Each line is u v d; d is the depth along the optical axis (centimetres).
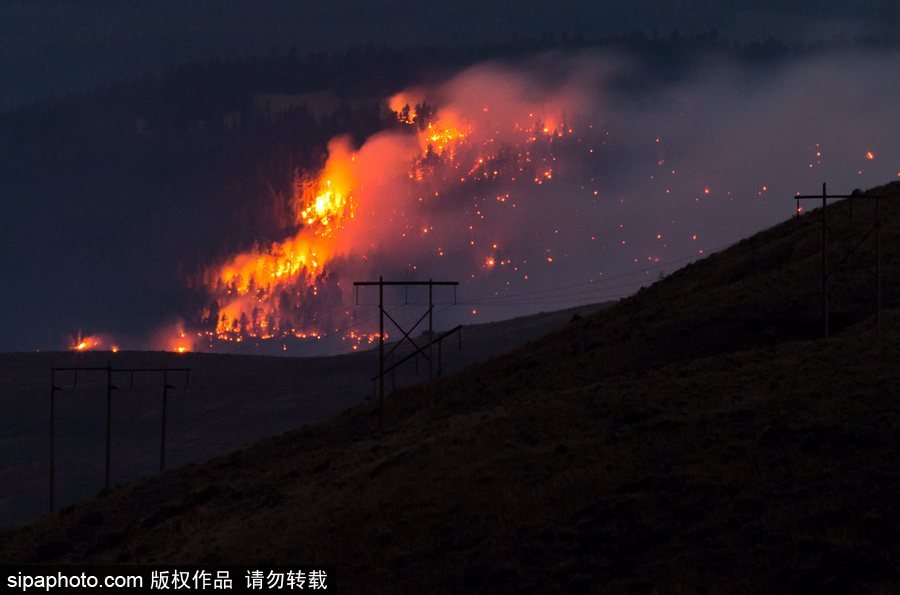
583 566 5834
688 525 6038
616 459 7312
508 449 8200
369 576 6569
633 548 5944
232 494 10662
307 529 7681
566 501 6794
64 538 11350
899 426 6631
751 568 5297
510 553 6272
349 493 8338
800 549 5347
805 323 11800
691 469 6744
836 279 12688
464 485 7569
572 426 8488
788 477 6284
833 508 5644
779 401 7750
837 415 7094
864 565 5025
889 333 9675
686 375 9512
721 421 7556
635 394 9012
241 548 7831
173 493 12531
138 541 9850
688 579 5338
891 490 5731
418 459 8594
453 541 6700
